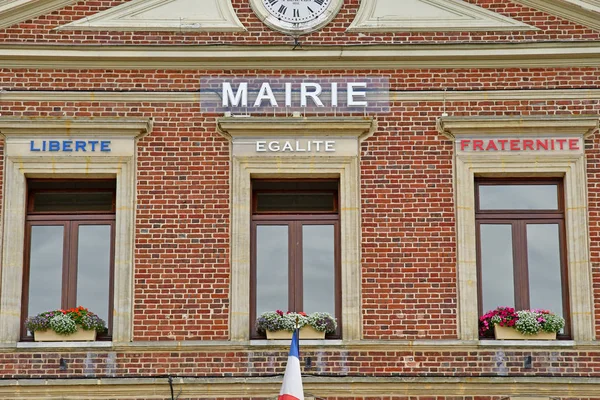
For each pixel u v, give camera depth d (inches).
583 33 968.3
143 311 921.5
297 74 961.5
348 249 932.0
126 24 966.4
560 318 917.8
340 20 970.7
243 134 948.0
